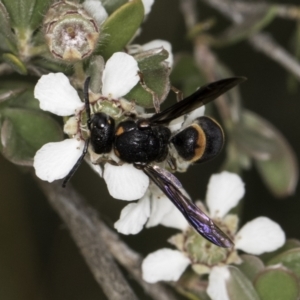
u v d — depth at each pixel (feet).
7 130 0.68
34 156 0.67
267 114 0.89
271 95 0.89
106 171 0.66
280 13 0.80
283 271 0.68
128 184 0.66
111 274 0.70
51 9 0.66
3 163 0.82
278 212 0.87
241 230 0.71
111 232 0.72
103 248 0.71
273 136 0.79
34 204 0.84
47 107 0.66
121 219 0.67
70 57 0.66
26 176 0.83
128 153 0.66
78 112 0.66
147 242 0.84
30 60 0.68
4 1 0.67
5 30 0.67
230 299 0.69
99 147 0.66
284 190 0.79
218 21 0.88
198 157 0.68
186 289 0.71
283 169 0.79
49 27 0.66
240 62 0.89
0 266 0.83
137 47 0.69
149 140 0.67
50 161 0.66
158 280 0.70
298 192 0.87
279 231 0.71
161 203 0.69
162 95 0.66
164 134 0.67
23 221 0.83
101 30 0.66
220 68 0.81
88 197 0.83
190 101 0.67
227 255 0.71
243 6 0.81
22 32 0.67
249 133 0.79
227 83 0.66
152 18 0.86
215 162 0.86
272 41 0.81
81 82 0.67
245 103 0.89
